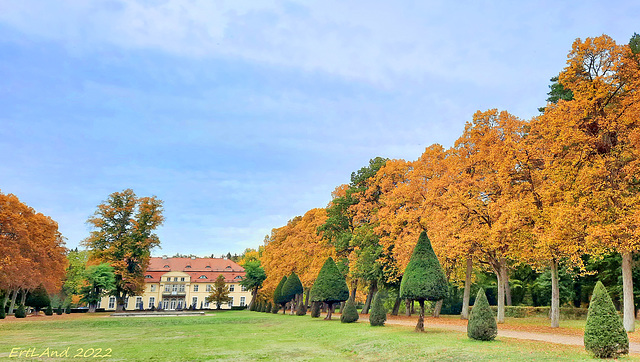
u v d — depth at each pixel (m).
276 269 58.62
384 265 36.56
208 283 92.00
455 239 26.38
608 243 18.75
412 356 15.45
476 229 26.08
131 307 86.62
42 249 47.31
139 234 59.06
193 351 19.56
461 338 18.30
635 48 28.92
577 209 19.00
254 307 71.00
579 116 21.28
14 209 42.94
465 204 26.89
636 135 18.98
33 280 46.50
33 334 29.59
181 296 89.81
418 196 33.72
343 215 44.75
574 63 22.11
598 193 19.72
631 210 19.08
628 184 21.08
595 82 20.97
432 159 34.50
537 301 47.22
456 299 51.44
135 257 60.03
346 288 34.97
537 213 22.53
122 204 60.75
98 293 62.09
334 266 35.69
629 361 11.52
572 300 41.09
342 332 24.20
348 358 17.33
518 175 25.08
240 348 20.62
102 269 58.97
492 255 28.14
